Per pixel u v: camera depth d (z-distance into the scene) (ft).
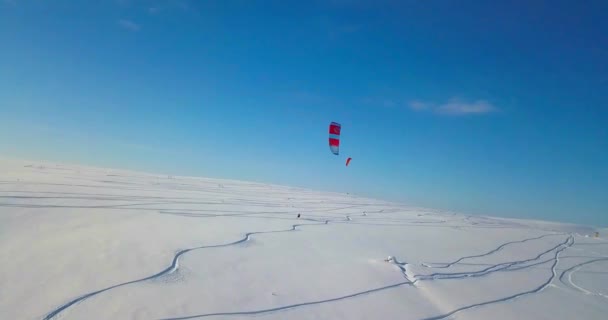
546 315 21.07
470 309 20.66
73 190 48.67
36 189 45.14
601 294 26.50
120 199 45.93
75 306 15.64
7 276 17.83
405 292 22.09
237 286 20.02
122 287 17.94
